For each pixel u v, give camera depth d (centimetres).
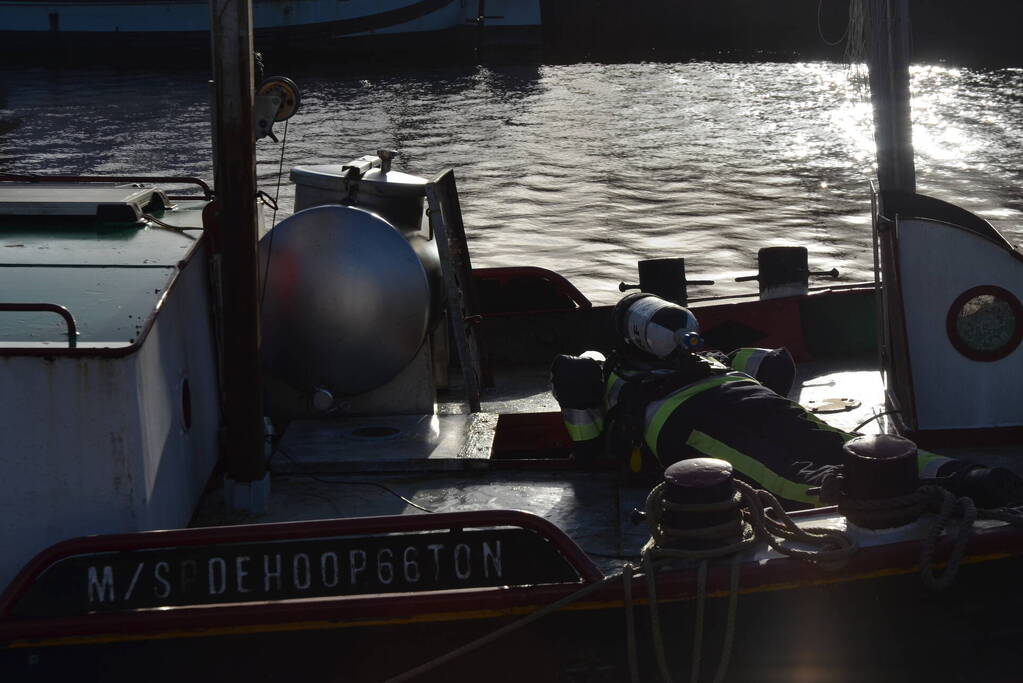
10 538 514
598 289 2012
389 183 720
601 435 640
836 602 492
